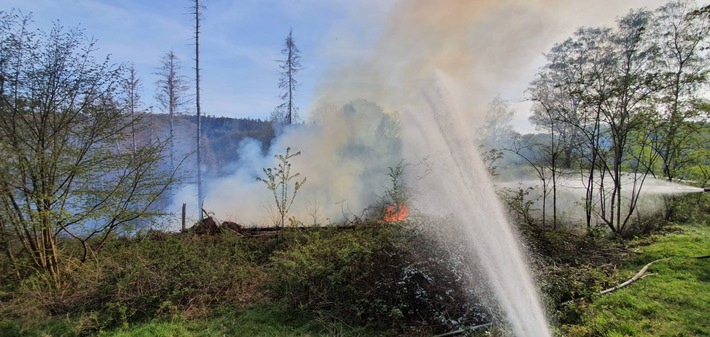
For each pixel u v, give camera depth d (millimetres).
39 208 5715
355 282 4883
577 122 9141
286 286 5133
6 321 4625
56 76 5758
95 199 6102
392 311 4340
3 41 5500
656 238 8062
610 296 4734
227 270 5941
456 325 4184
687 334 3707
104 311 4867
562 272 5352
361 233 6773
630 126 8539
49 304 5031
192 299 5098
